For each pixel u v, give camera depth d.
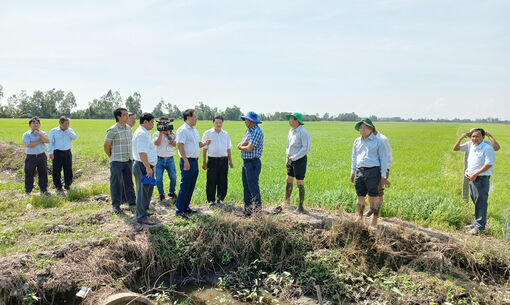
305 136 7.49
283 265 6.42
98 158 15.47
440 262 6.05
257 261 6.49
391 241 6.48
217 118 7.99
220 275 6.20
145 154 6.34
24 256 5.21
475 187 7.07
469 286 5.69
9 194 9.63
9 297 4.56
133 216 7.14
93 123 56.62
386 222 7.34
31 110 104.44
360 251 6.39
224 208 7.82
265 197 9.15
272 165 15.88
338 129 67.94
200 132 38.97
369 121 6.34
